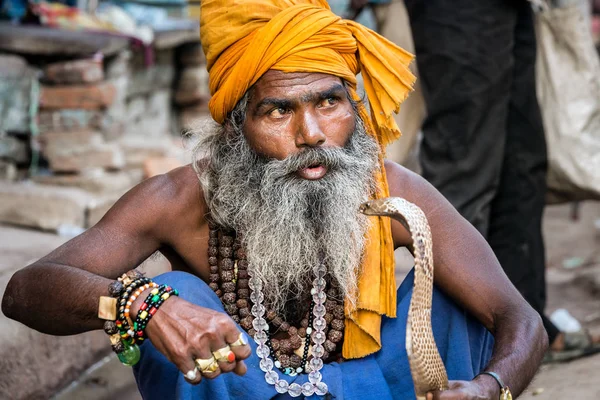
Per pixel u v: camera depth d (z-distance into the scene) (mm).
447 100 4395
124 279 2518
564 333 4660
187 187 2906
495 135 4395
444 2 4355
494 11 4305
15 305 2686
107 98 6469
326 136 2727
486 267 2783
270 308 2887
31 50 6223
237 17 2750
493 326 2727
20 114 6289
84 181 6305
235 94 2775
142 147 6859
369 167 2807
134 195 2867
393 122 2895
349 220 2730
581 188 4672
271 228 2770
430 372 2271
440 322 2855
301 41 2686
